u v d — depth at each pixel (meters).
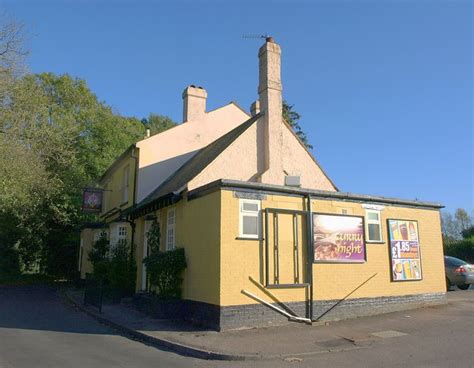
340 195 13.19
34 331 11.45
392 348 8.95
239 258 11.20
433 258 15.09
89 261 24.83
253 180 15.77
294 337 10.02
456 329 10.62
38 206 29.77
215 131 22.67
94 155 34.28
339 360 8.10
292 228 12.24
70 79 36.19
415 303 14.20
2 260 31.00
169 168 20.78
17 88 21.06
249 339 9.79
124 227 20.64
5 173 21.89
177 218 14.03
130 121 42.34
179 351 9.12
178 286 12.91
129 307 15.66
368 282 13.30
